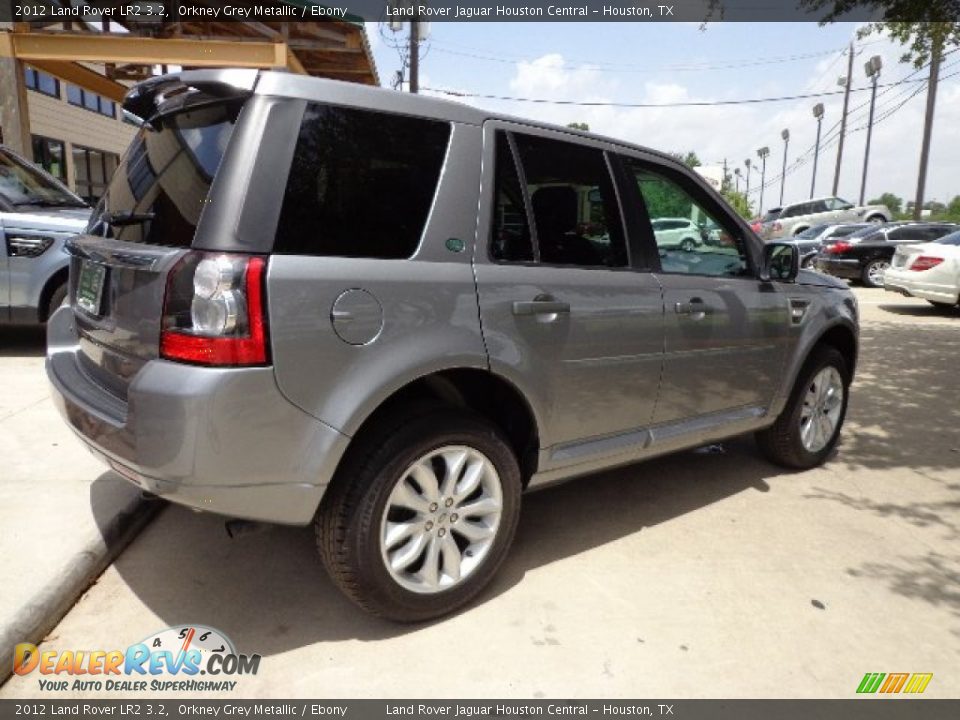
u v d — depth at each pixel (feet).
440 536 8.75
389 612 8.46
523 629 8.82
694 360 11.47
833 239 59.26
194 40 35.94
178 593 9.35
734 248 12.51
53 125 60.90
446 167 8.63
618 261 10.55
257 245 7.17
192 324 7.01
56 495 11.21
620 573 10.27
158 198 8.14
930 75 73.10
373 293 7.78
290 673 7.88
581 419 10.05
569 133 10.22
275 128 7.43
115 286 8.15
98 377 8.82
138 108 9.40
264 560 10.24
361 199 7.93
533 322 9.15
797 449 14.28
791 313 13.17
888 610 9.54
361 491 7.96
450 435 8.52
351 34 44.09
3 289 19.33
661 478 14.08
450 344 8.32
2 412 15.40
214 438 7.00
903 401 20.58
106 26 42.65
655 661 8.30
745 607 9.48
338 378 7.57
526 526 11.75
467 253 8.68
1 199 19.60
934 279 38.14
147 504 11.19
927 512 12.71
